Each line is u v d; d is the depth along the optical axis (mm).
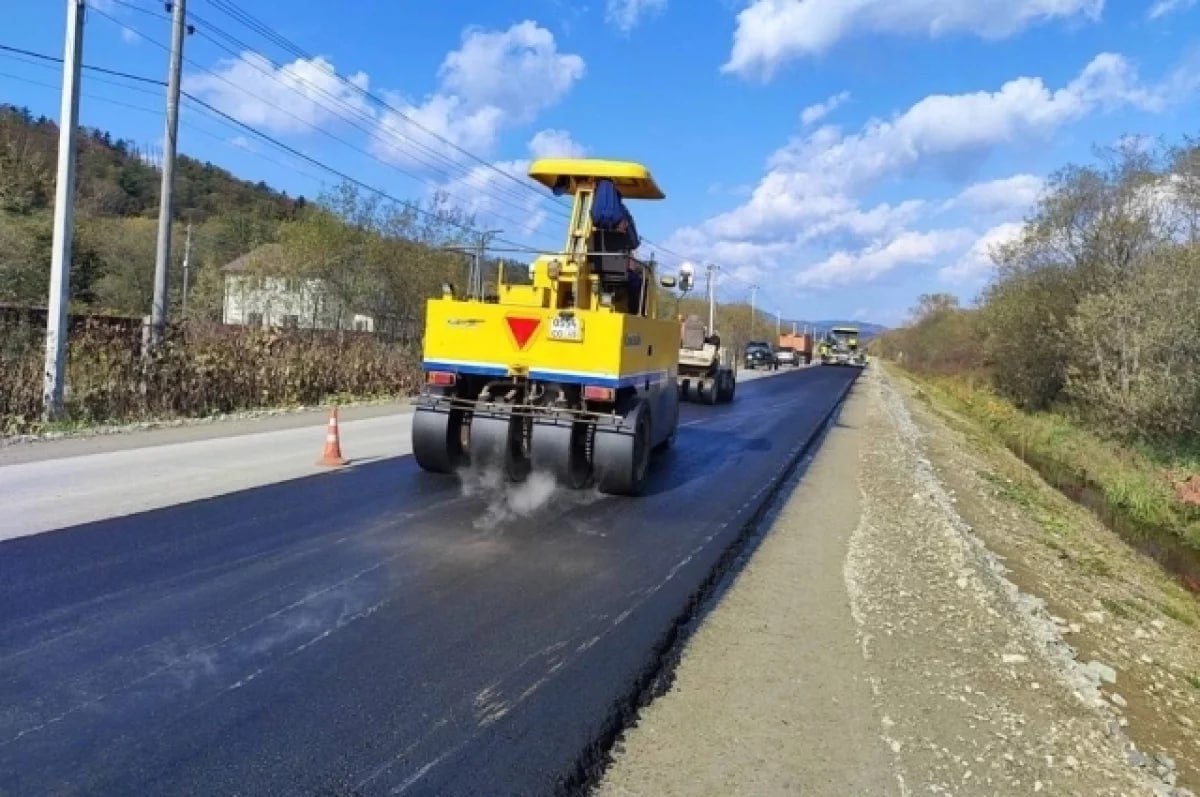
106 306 38062
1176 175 25000
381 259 27594
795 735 4309
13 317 13258
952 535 9406
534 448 9281
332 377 19750
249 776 3574
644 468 10031
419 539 7328
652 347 10859
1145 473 19031
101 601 5434
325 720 4082
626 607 5965
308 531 7348
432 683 4551
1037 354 34281
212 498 8289
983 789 3926
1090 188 31938
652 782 3770
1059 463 22672
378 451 11656
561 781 3693
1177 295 20953
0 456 10000
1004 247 36219
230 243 52781
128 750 3719
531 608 5816
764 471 12570
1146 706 5453
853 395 34781
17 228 28453
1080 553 11391
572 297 10523
